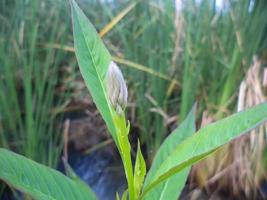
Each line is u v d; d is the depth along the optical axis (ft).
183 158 0.33
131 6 1.15
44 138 1.08
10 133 1.08
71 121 1.21
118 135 0.33
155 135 1.16
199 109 1.10
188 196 1.07
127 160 0.34
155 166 0.39
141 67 1.12
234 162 1.06
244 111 0.33
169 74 1.17
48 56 1.09
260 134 1.05
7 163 0.34
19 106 1.15
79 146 1.18
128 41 1.19
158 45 1.15
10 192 1.04
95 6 1.30
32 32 1.09
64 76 1.23
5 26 1.15
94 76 0.37
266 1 1.07
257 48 1.13
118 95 0.32
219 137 0.32
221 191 1.08
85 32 0.38
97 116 1.21
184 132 0.42
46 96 1.06
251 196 1.07
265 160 1.07
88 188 0.37
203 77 1.12
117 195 0.37
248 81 1.06
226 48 1.11
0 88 1.06
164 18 1.14
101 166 1.16
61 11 1.22
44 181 0.35
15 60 1.14
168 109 1.19
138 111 1.18
